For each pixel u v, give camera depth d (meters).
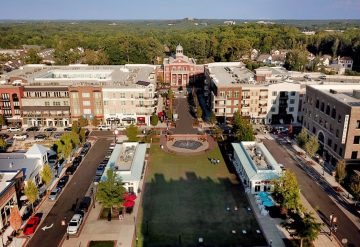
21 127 143.12
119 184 80.19
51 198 85.38
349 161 99.69
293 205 75.00
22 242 69.62
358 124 97.31
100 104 143.50
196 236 71.94
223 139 129.12
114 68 190.00
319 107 117.12
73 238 71.06
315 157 113.19
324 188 92.44
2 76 161.62
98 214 79.94
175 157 113.94
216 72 180.88
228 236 71.81
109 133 136.50
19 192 81.88
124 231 73.44
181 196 88.38
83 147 120.06
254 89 145.62
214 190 91.62
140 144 110.19
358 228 74.69
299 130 140.88
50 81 150.75
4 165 89.69
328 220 77.50
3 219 72.56
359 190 80.44
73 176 99.25
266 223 76.12
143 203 84.94
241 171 98.50
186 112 167.12
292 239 70.38
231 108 147.62
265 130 140.38
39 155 95.75
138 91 142.12
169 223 76.56
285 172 80.44
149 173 101.88
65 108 142.50
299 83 148.00
